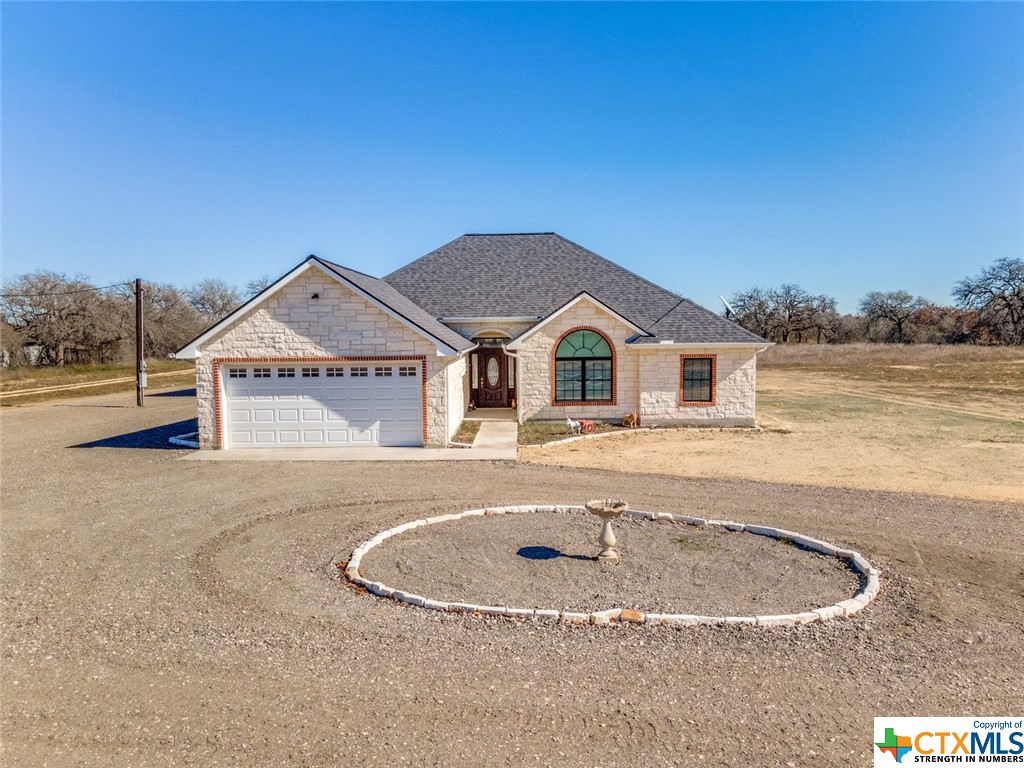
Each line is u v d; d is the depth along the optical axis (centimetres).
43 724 503
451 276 2583
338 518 1078
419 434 1766
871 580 782
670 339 2119
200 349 1736
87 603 734
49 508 1151
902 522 1039
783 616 684
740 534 980
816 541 918
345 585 783
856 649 625
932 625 677
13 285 5519
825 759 462
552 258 2661
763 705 530
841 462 1536
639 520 1052
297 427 1761
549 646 627
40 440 1967
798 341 8319
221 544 945
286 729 495
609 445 1819
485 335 2419
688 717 513
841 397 3077
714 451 1703
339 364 1744
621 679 568
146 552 912
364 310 1731
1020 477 1360
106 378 4834
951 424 2169
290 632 657
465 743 479
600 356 2189
